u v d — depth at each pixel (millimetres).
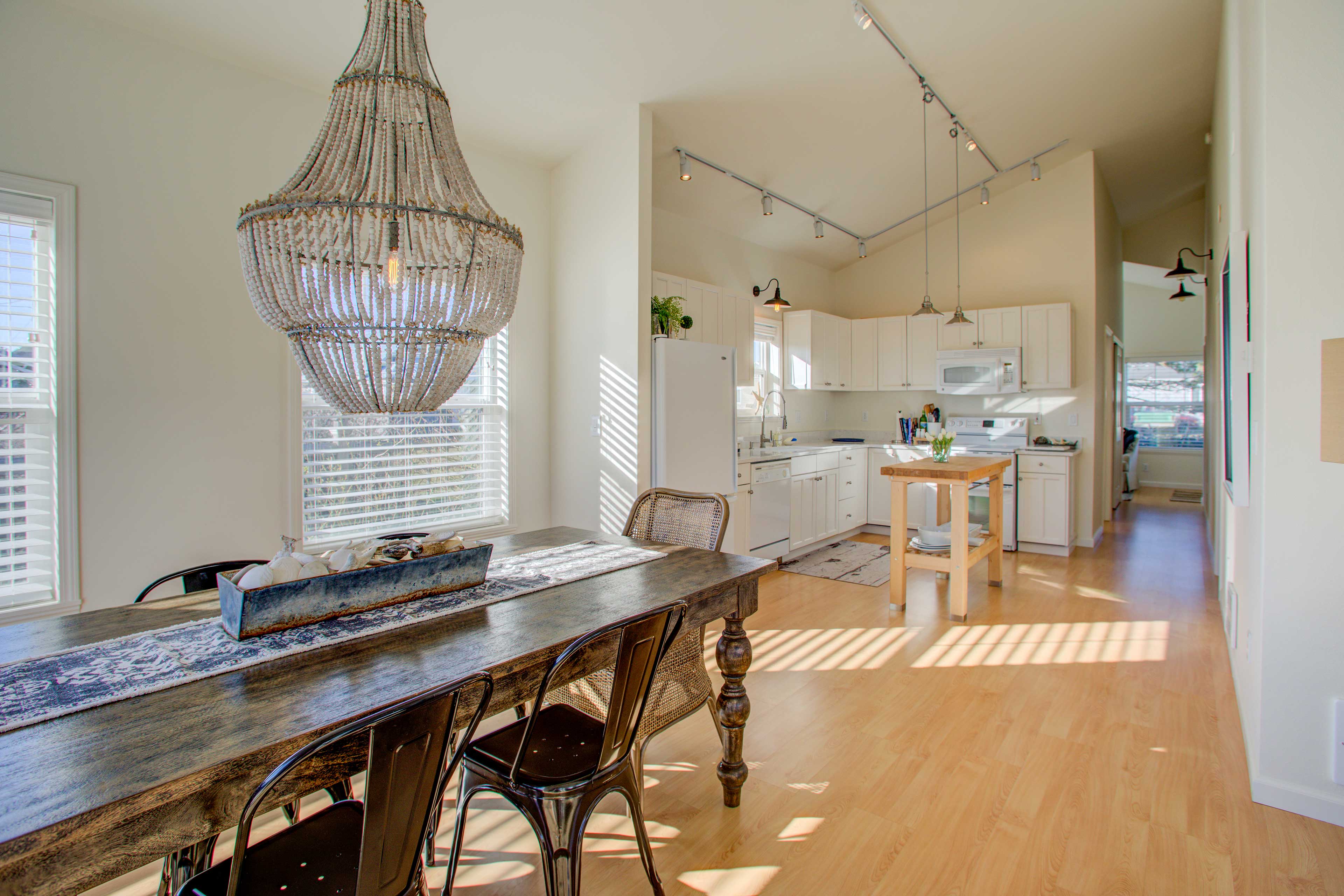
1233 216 2879
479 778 1469
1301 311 1848
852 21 3203
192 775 871
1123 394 8430
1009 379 5461
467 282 1321
